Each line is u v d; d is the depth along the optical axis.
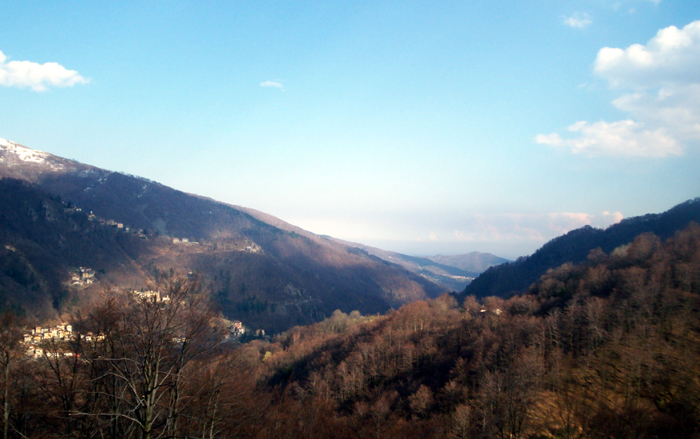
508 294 147.75
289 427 27.78
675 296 60.44
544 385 47.38
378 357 72.31
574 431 38.34
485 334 68.50
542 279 113.69
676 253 82.12
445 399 51.34
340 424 38.22
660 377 42.94
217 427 18.97
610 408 40.53
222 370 18.00
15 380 17.86
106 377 17.23
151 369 15.55
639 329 52.75
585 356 52.50
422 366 68.56
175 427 16.48
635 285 66.44
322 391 59.50
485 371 50.34
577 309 67.75
